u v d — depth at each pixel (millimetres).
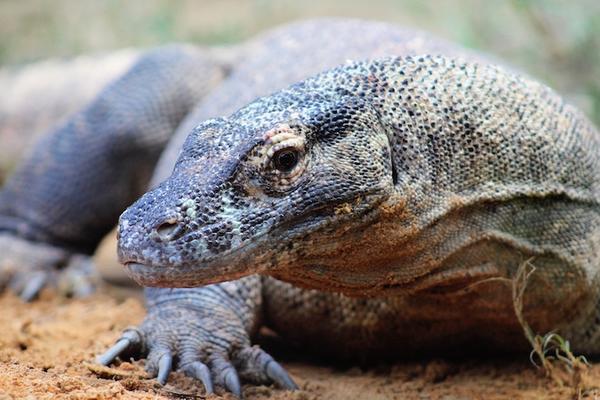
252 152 9758
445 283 11055
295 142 9773
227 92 14734
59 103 24312
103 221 18203
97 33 30719
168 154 14828
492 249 10984
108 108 17625
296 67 14102
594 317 12141
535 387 11820
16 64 28078
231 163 9750
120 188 17844
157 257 9469
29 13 31859
